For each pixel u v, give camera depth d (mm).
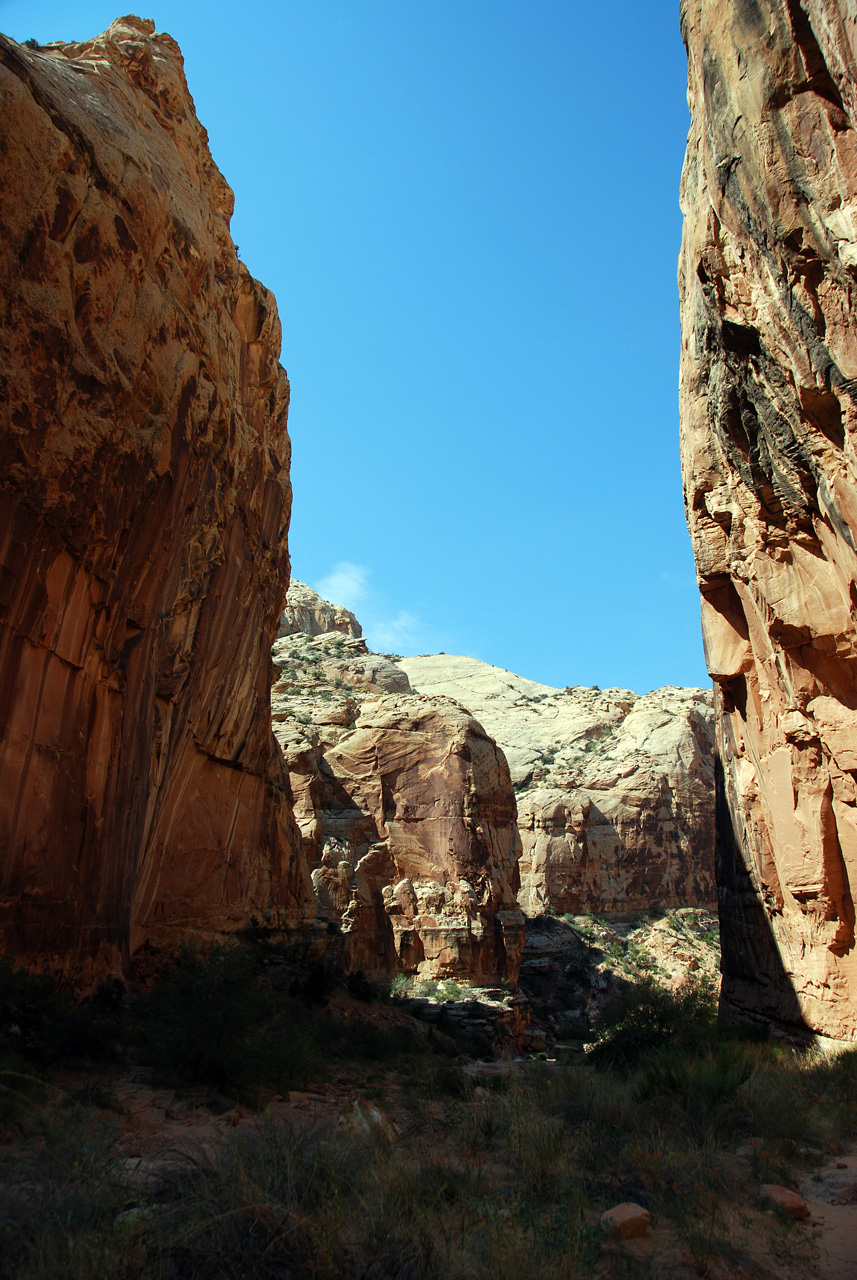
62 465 12969
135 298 15461
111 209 14734
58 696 13617
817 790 17312
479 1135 8242
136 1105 8953
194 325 18484
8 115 12094
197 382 18344
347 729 62812
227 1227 4746
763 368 14773
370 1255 4730
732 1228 6027
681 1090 9766
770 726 19406
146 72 21141
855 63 9852
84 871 14148
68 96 14375
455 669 150000
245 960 12484
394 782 58906
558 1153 7375
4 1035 10023
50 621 13148
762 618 18391
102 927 14867
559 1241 5336
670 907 95188
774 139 11930
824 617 16156
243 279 26781
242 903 28109
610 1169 7215
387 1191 5562
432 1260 4750
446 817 57875
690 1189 6668
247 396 26312
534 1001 67125
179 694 20500
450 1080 12578
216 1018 10336
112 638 15586
